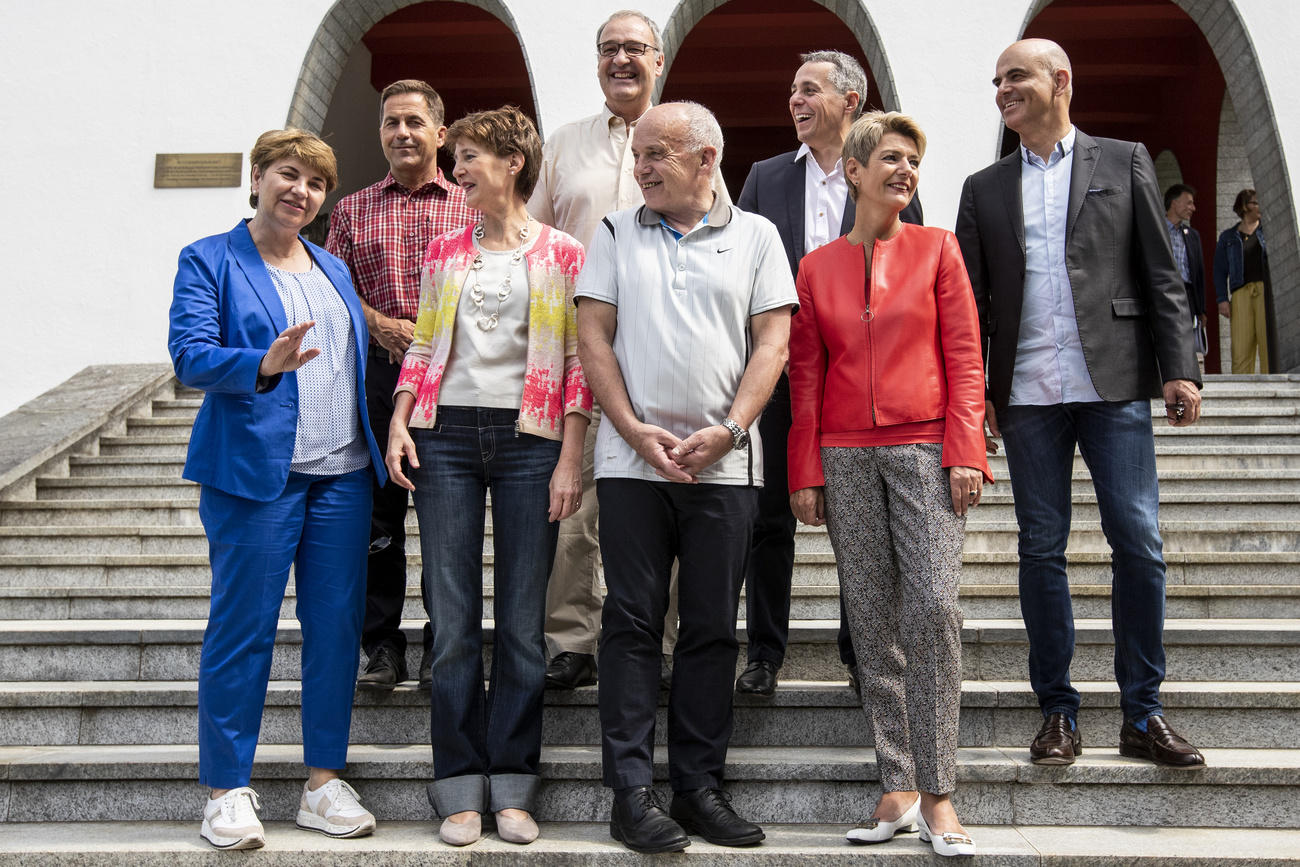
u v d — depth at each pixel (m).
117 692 3.18
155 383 6.66
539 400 2.84
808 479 2.77
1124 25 11.21
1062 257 3.04
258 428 2.70
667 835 2.49
